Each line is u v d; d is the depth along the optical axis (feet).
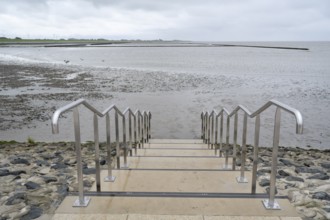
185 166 15.97
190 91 58.03
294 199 11.48
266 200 9.11
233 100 49.75
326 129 34.55
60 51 274.57
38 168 16.60
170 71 97.91
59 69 104.47
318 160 20.83
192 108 44.24
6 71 96.84
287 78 80.12
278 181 13.97
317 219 9.83
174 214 8.37
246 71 100.22
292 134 32.65
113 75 85.97
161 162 16.70
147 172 12.62
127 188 11.07
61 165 16.99
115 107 12.62
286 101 49.24
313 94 55.72
